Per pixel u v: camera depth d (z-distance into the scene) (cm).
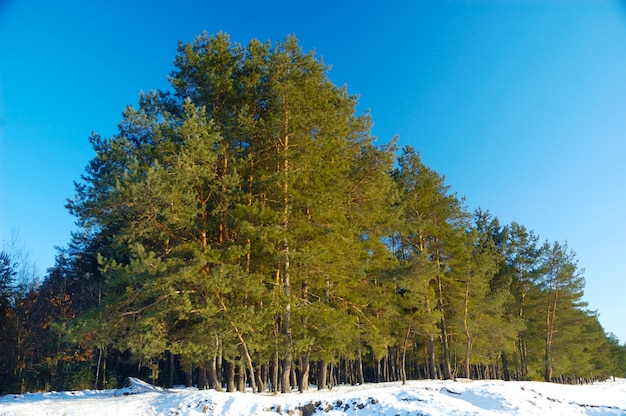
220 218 2125
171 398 1775
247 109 2209
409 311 3450
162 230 1953
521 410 1636
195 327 1914
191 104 1991
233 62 2394
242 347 2038
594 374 7494
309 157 2180
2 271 3309
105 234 2464
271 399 1734
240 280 1875
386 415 1566
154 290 1788
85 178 2681
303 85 2352
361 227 2662
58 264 4009
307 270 2173
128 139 2259
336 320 2098
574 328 4512
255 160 2269
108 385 3431
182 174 1892
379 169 2525
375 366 4244
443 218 3594
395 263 2791
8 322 3222
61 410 1678
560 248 4494
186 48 2359
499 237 5431
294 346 1964
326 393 2095
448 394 1903
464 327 3512
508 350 3975
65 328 1814
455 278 3672
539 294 4594
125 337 1919
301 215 2230
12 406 1788
